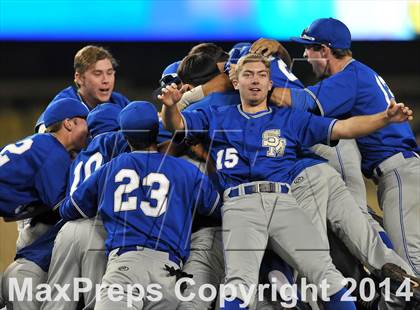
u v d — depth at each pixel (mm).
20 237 25141
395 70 56438
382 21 55812
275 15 55062
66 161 23391
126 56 56844
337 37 24828
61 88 58344
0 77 57656
